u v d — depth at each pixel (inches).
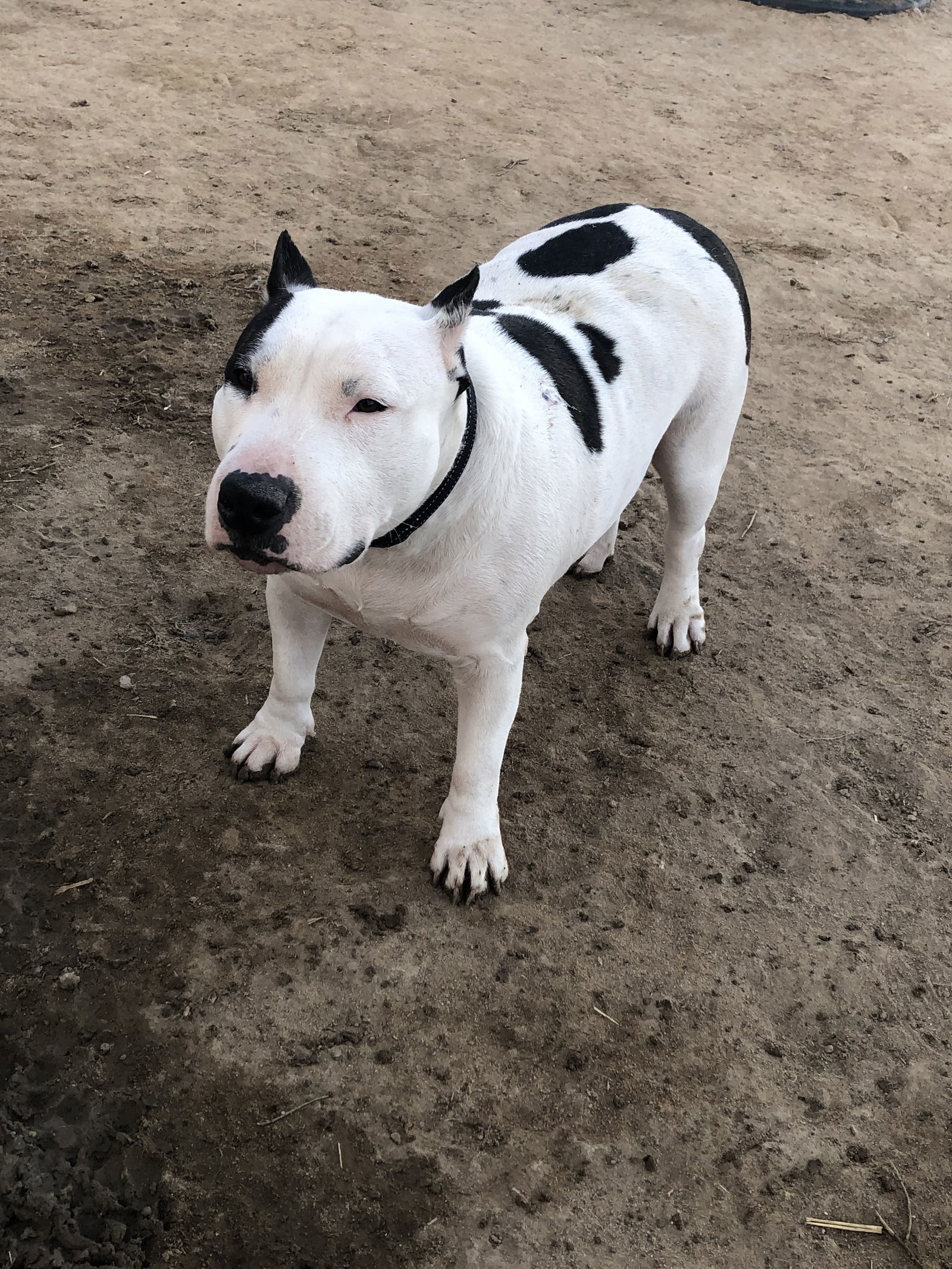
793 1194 34.5
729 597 59.9
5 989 36.0
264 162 98.7
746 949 41.7
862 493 69.8
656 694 52.9
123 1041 35.3
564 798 46.7
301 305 30.9
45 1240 29.9
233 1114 33.9
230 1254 30.9
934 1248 33.9
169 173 93.7
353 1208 32.3
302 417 29.4
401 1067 36.1
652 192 105.7
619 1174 34.3
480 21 145.3
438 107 116.4
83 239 80.8
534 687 52.1
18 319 69.7
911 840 47.1
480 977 39.2
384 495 31.1
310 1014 37.1
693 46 148.6
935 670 56.7
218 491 28.5
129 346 68.9
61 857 40.2
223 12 132.2
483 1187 33.4
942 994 41.2
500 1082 36.1
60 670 47.3
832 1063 38.4
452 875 41.3
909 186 116.6
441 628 37.3
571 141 114.6
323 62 122.8
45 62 111.5
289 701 43.6
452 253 88.0
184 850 41.4
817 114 132.7
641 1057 37.6
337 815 43.9
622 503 44.9
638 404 42.7
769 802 48.0
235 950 38.5
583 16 153.7
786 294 91.3
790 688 54.4
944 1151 36.3
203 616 51.7
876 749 51.5
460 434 33.7
